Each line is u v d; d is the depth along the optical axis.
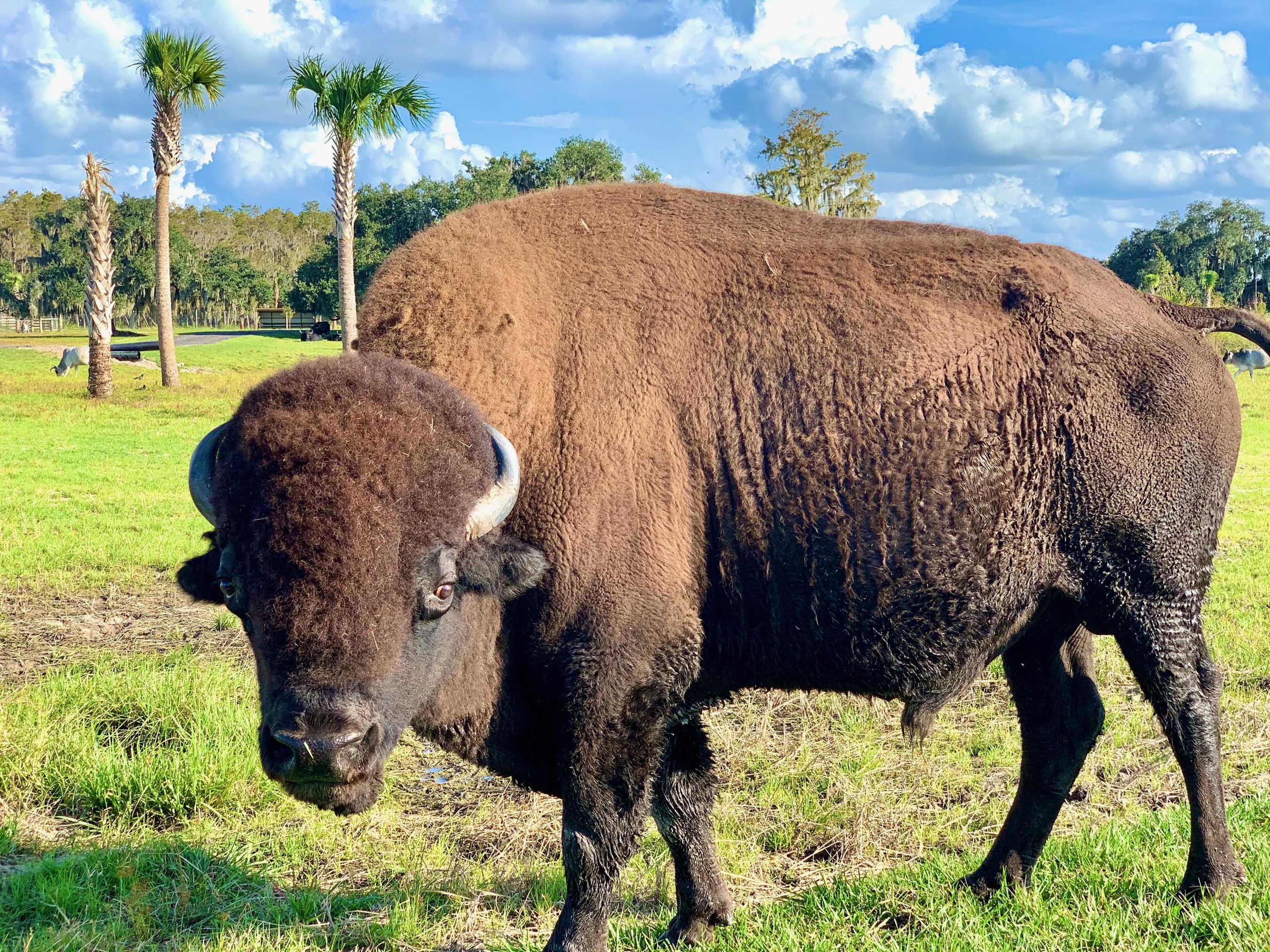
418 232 4.34
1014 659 4.55
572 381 3.91
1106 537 4.12
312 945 3.97
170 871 4.59
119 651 7.65
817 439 3.96
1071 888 4.02
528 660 3.83
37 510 12.84
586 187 4.46
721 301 4.11
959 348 4.05
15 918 4.12
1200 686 4.18
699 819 4.17
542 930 4.21
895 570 3.97
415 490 3.01
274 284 118.38
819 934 3.79
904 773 5.61
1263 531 11.93
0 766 5.35
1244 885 3.88
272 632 2.84
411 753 6.12
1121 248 104.06
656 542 3.88
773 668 4.17
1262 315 4.43
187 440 20.64
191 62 29.88
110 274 28.80
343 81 27.14
